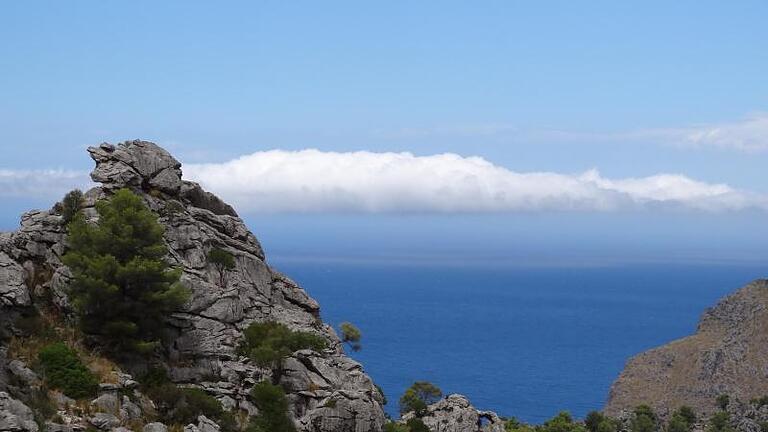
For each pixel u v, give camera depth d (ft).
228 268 376.89
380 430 345.92
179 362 338.95
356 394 342.03
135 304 329.11
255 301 379.76
